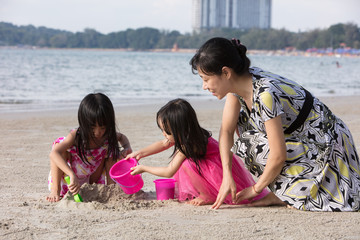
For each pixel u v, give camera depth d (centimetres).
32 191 347
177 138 300
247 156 293
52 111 882
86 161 331
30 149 521
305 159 283
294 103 280
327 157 282
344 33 14250
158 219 272
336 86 1861
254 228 253
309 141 285
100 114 308
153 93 1402
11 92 1335
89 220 267
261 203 304
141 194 338
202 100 1162
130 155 334
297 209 289
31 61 4059
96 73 2559
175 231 248
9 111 876
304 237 238
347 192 283
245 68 277
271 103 269
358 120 767
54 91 1400
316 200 282
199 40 15800
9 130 654
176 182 337
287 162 284
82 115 310
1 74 2167
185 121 297
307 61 6925
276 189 288
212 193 313
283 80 287
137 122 743
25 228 251
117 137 351
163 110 302
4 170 416
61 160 313
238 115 307
